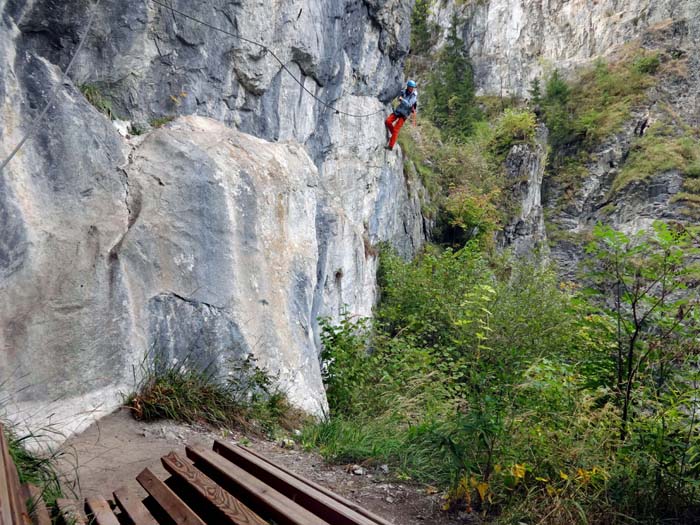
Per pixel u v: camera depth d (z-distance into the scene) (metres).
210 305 6.78
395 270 15.27
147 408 5.55
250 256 7.57
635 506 4.00
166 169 6.96
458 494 4.20
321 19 11.12
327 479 4.85
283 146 9.62
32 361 5.05
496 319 8.84
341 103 13.55
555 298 12.09
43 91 5.77
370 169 15.39
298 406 7.26
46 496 3.54
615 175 43.78
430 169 24.86
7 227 5.11
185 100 8.05
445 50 47.34
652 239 4.76
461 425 4.48
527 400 4.85
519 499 4.17
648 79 47.25
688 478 4.02
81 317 5.51
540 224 30.45
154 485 3.28
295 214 8.84
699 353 4.55
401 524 4.02
